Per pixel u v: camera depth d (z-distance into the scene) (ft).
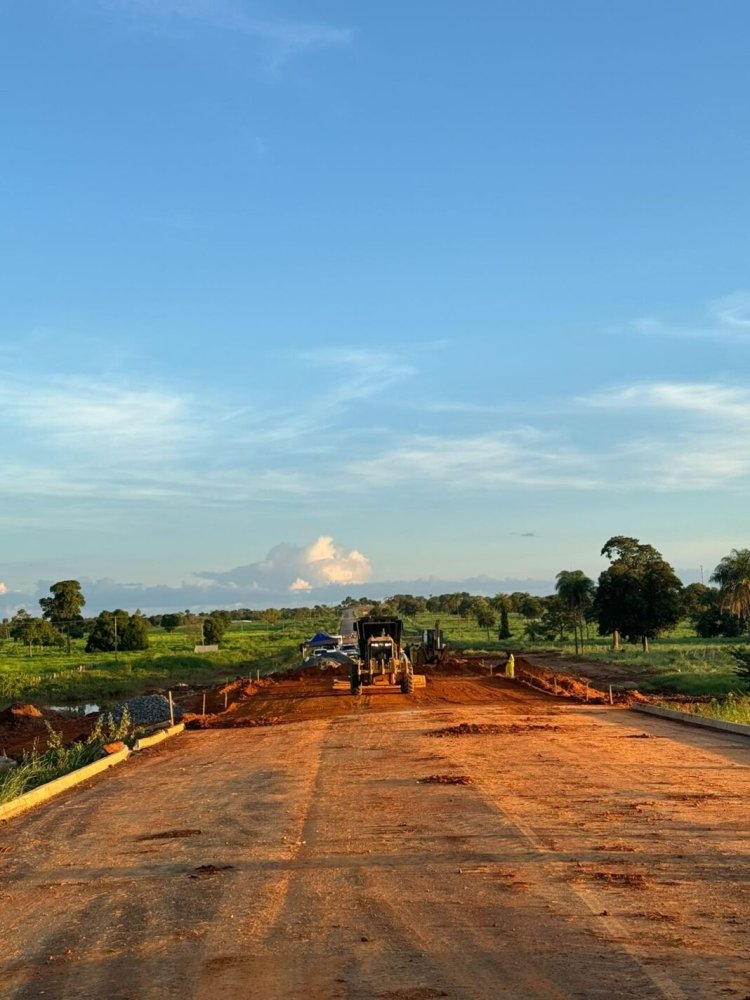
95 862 36.22
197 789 54.70
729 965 21.17
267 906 27.99
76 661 273.33
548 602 434.71
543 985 20.38
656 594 262.26
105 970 23.13
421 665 188.65
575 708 105.09
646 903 26.48
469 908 26.71
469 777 52.39
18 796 54.24
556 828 37.52
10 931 27.32
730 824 37.32
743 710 93.97
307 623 642.63
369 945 23.75
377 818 41.78
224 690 149.69
